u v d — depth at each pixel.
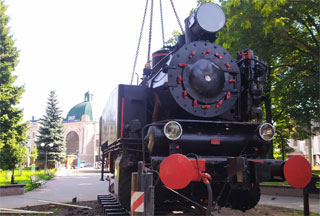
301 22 11.45
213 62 5.72
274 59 12.94
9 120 18.16
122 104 6.18
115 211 6.79
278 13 10.02
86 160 80.31
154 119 6.01
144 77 7.75
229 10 10.27
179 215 6.15
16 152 16.66
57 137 44.94
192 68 5.48
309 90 11.16
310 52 11.66
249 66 5.80
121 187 5.91
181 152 4.95
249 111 5.73
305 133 13.99
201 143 5.15
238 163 4.40
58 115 46.94
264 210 7.71
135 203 4.24
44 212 7.82
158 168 4.54
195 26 6.08
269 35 10.87
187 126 5.34
